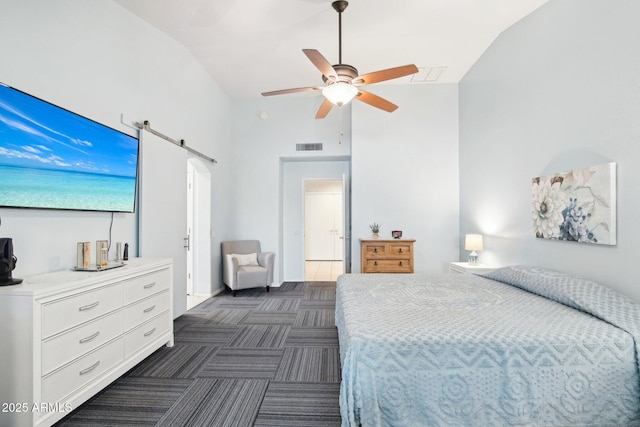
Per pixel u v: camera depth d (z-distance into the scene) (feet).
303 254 19.89
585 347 4.81
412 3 9.55
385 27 10.93
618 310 5.59
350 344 4.84
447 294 7.56
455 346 4.80
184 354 8.83
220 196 16.62
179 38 11.59
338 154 18.01
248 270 15.78
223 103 16.89
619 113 6.58
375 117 16.34
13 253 5.89
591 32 7.30
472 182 14.32
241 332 10.58
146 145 9.86
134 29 9.66
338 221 30.07
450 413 4.69
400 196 16.20
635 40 6.21
